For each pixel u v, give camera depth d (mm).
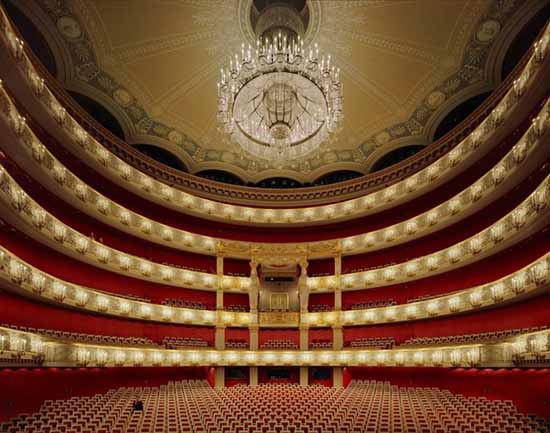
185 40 22203
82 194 22922
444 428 13438
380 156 30203
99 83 24109
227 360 28250
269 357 28688
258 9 21547
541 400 15719
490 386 19312
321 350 28312
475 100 25375
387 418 14633
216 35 22094
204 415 15188
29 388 16516
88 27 20844
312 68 17500
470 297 22250
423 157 27953
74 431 12500
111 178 26047
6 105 15203
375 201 29828
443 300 24141
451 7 20000
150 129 27766
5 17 14836
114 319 25438
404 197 28344
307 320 29922
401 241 28250
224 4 20641
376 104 26375
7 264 15445
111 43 21844
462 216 24391
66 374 19375
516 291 18500
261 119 18969
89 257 22984
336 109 17500
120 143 26922
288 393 21875
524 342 16812
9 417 15172
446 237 27250
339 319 29266
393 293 29156
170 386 25031
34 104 18766
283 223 31984
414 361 24000
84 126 24656
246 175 32625
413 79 24312
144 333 27156
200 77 24484
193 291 30391
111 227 26672
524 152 17625
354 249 30219
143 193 27875
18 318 18938
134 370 24766
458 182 26125
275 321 30156
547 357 15242
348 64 23781
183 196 29984
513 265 21984
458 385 21812
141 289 28078
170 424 13492
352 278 29750
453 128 26125
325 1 20672
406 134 28188
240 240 32750
